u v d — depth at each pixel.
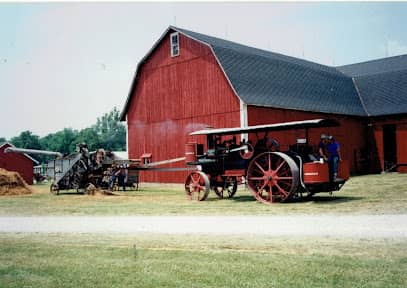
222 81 24.36
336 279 5.82
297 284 5.71
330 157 15.18
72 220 12.06
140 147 28.45
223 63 24.38
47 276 6.52
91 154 23.67
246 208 13.53
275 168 15.72
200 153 18.67
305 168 14.48
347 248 7.39
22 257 7.62
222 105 24.31
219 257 7.06
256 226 9.83
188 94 26.00
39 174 51.88
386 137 36.56
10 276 6.56
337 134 30.97
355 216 10.80
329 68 40.09
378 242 7.77
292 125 14.84
